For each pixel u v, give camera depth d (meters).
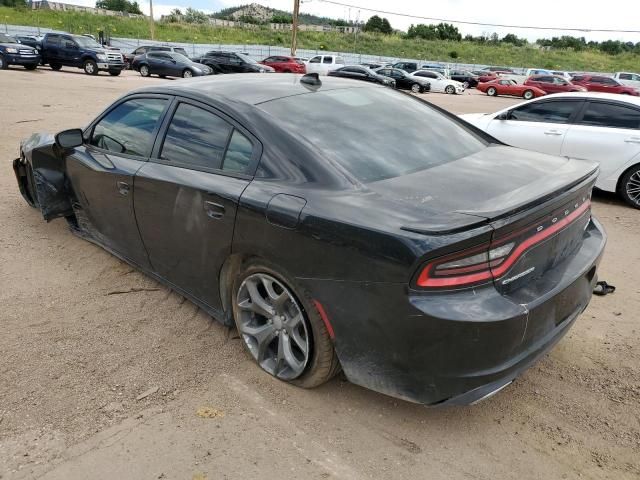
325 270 2.48
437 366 2.29
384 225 2.30
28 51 24.48
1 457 2.44
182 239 3.28
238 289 3.05
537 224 2.47
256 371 3.10
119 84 20.95
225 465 2.42
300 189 2.67
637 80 39.03
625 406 2.89
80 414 2.72
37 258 4.47
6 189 6.29
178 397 2.87
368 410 2.80
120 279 4.14
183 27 65.44
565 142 7.39
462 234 2.18
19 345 3.27
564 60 71.38
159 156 3.47
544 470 2.45
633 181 7.00
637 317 3.88
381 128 3.20
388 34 84.12
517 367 2.42
